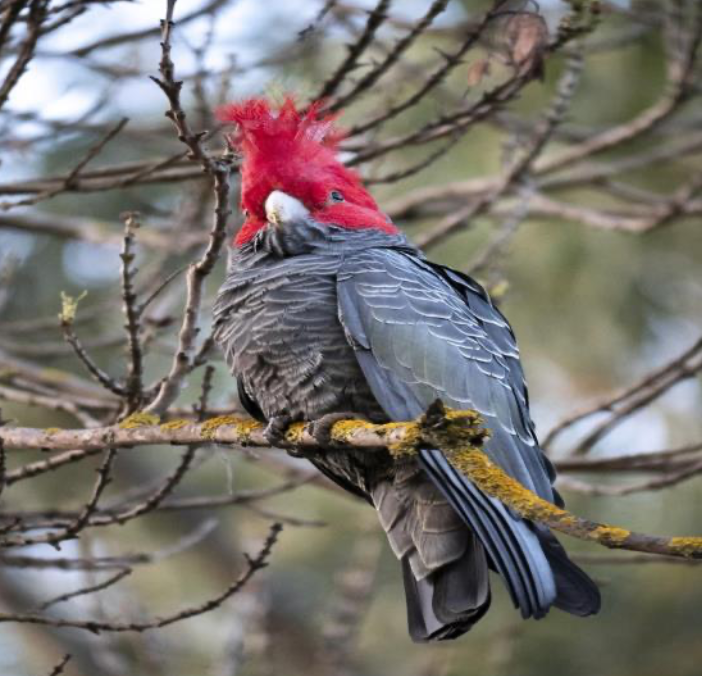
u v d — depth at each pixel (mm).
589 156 12953
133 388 9039
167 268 14078
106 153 15398
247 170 9602
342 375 8648
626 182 15875
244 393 9297
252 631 12609
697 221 15445
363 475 8891
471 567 8367
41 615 9117
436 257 15562
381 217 9859
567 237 15336
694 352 10570
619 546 6039
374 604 16062
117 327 16375
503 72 11812
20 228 13430
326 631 12953
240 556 16922
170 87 7848
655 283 15633
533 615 7676
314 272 8875
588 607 7812
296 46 11977
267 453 12078
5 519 10562
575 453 11148
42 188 10617
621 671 14797
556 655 14961
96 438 8719
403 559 8680
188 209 13000
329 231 9398
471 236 15500
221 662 12867
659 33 14633
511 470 8625
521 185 12461
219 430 8531
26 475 9125
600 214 13117
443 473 7957
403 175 10375
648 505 15648
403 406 8469
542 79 9875
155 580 17141
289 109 9797
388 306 8688
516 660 14938
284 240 9266
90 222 13664
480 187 13367
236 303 9016
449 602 8320
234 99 10867
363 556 13125
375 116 10758
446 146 10352
